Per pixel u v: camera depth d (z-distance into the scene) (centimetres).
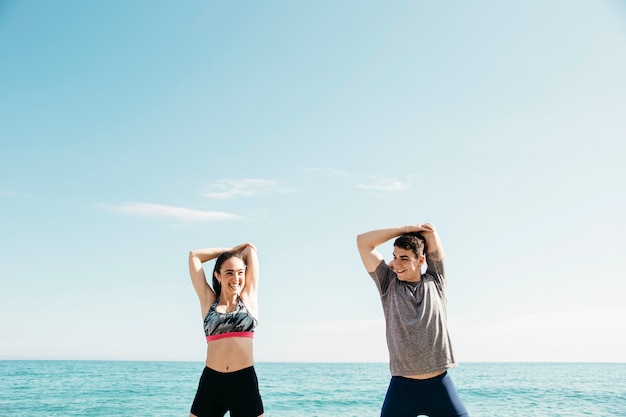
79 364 7006
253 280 531
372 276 494
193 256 532
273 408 2345
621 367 6300
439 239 491
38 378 3875
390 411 450
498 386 3139
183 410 2261
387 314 476
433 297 471
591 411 2089
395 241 480
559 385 3195
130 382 3525
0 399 2562
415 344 450
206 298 515
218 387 478
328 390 3045
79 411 2220
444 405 441
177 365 6344
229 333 491
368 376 4422
